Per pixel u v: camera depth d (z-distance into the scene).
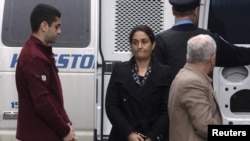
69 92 8.05
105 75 8.49
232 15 8.59
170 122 5.77
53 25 6.16
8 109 8.03
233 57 8.23
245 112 8.62
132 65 6.70
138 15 8.55
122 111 6.66
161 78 6.57
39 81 5.92
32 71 5.92
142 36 6.57
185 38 6.86
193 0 6.84
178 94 5.57
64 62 8.05
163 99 6.58
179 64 6.80
